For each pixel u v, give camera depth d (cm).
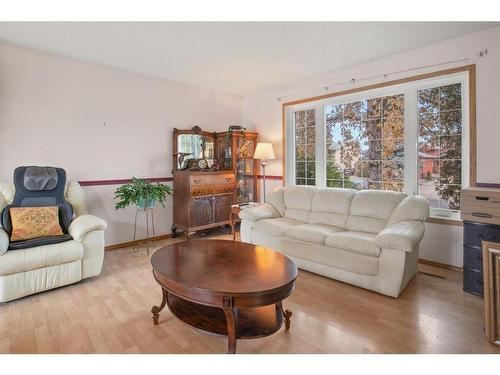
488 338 180
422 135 326
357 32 277
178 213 430
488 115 273
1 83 299
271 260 207
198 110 471
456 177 304
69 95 343
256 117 510
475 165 282
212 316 185
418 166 330
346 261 263
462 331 193
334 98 399
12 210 272
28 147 317
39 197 294
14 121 308
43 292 255
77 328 200
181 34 278
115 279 285
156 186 370
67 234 281
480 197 241
